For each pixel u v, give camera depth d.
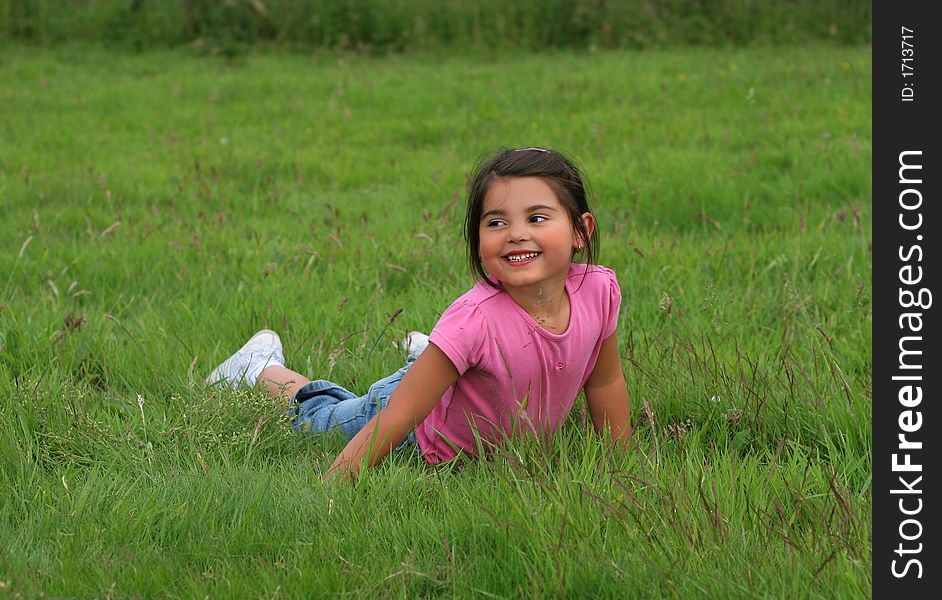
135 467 4.39
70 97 17.12
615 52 22.89
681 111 14.84
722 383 5.14
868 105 14.31
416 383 4.23
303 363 5.73
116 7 24.02
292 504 4.02
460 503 4.02
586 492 3.89
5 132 13.83
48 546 3.77
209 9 23.91
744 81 17.11
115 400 5.29
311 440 4.81
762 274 7.20
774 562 3.52
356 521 3.91
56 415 4.88
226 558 3.71
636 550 3.61
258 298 6.71
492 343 4.24
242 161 11.95
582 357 4.43
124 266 7.45
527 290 4.25
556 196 4.14
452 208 9.23
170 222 9.16
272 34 23.89
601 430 4.75
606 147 12.39
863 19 23.53
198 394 5.02
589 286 4.43
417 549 3.77
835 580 3.46
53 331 6.12
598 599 3.47
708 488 4.04
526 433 4.45
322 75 19.84
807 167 10.62
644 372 5.26
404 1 24.08
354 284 7.14
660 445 4.57
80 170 11.47
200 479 4.20
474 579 3.61
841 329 6.16
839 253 7.52
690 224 9.00
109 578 3.53
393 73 20.00
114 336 6.08
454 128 14.04
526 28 23.83
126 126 14.74
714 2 24.11
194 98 17.22
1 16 23.67
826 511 3.89
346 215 9.52
